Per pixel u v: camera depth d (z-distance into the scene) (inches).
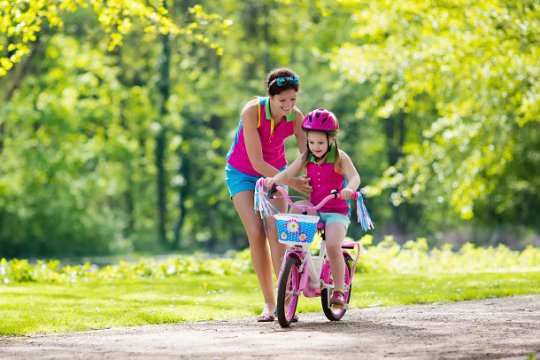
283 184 363.6
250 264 801.6
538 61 913.5
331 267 356.2
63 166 1886.1
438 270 850.8
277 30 2055.9
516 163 1491.1
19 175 1873.8
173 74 2050.9
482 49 918.4
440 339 307.0
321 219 361.1
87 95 1856.5
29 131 1857.8
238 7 2009.1
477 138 1076.5
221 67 2087.8
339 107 1870.1
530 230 1726.1
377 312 415.5
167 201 2449.6
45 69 1738.4
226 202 2110.0
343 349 284.8
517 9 875.4
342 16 1921.8
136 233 2363.4
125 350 295.9
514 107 1041.5
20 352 298.4
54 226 1914.4
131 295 541.0
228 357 272.8
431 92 1005.8
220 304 466.0
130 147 2085.4
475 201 1660.9
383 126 1943.9
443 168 1104.8
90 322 386.9
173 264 800.9
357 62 1032.2
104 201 2289.6
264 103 369.7
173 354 283.1
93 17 1378.0
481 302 460.8
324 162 358.9
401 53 1000.2
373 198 1929.1
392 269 828.6
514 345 289.9
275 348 290.2
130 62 1957.4
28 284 681.6
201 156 2142.0
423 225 1962.4
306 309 430.0
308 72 2003.0
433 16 911.7
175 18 669.9
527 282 580.4
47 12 622.2
